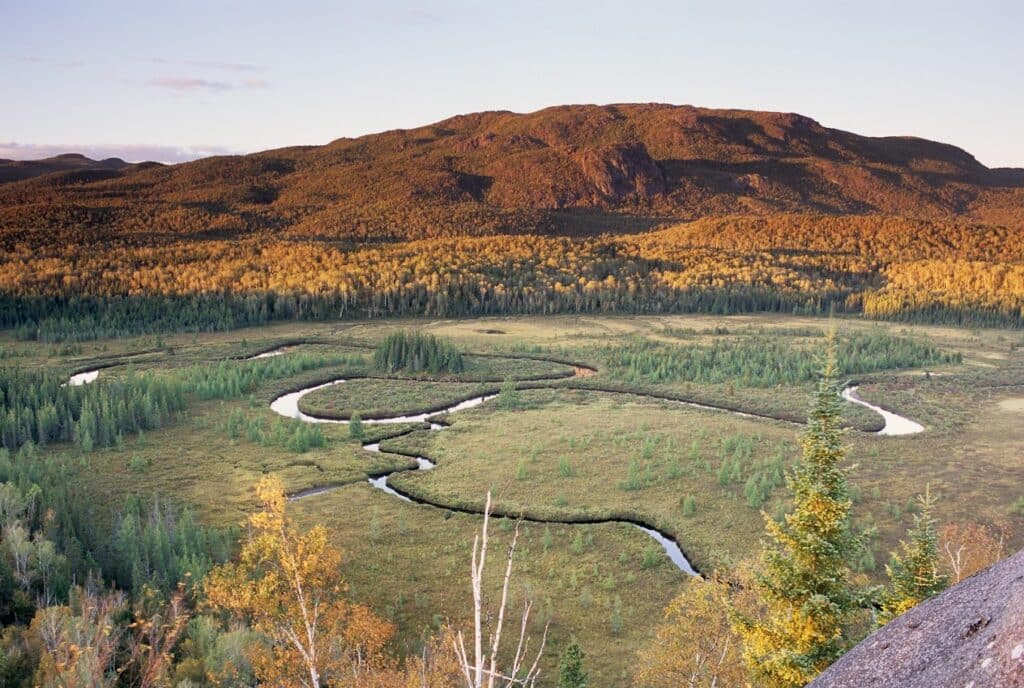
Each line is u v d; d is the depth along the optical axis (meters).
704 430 117.00
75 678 26.42
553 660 54.66
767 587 30.53
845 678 9.90
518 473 95.94
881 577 66.31
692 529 78.44
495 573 68.94
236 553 71.88
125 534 64.81
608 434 114.88
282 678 35.31
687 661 40.75
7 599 52.53
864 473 96.75
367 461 104.06
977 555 54.19
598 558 72.38
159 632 30.20
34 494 71.19
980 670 8.06
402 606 62.72
